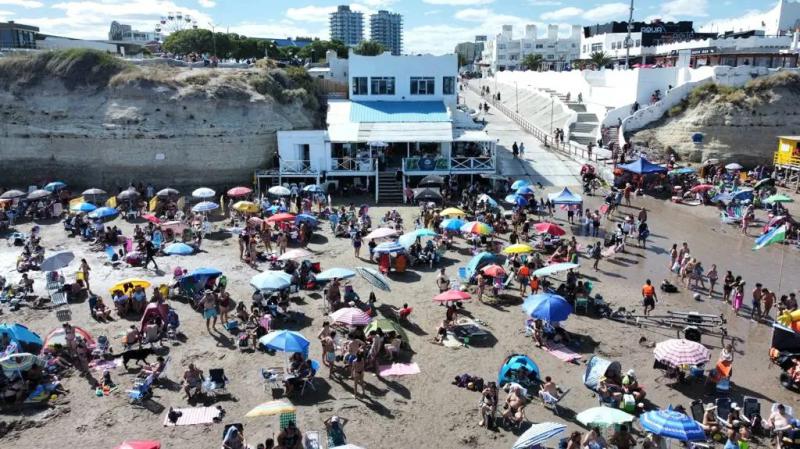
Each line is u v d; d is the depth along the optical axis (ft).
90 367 66.08
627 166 139.13
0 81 151.33
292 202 132.77
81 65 152.35
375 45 329.52
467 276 89.51
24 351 65.62
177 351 69.92
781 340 67.82
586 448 48.73
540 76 261.24
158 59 189.78
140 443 45.75
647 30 372.79
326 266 97.71
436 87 169.07
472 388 62.49
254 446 52.49
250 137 149.89
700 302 85.15
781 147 147.23
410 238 97.71
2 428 55.52
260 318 73.82
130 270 95.25
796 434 52.21
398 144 155.22
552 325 73.72
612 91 199.31
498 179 141.59
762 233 115.24
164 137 145.18
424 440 54.49
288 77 175.11
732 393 62.03
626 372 65.46
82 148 145.07
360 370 60.59
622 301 84.89
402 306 82.74
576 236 113.60
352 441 54.03
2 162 145.79
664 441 50.16
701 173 152.15
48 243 108.47
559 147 174.09
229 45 295.28
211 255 103.04
